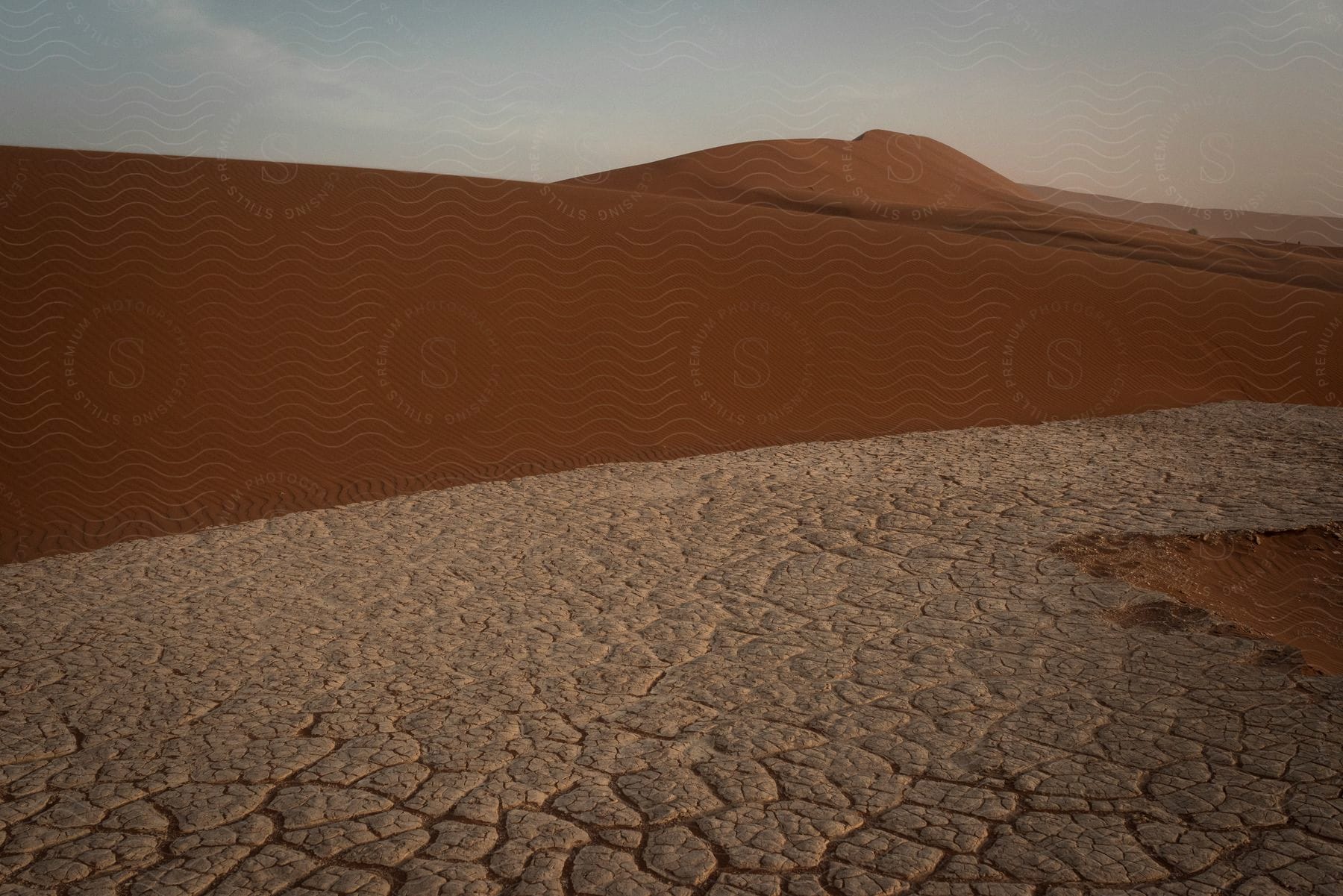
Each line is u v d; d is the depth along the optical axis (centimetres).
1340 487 867
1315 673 495
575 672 538
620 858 362
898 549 734
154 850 377
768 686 509
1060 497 862
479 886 347
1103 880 335
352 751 452
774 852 361
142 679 546
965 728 451
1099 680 495
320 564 755
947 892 333
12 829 396
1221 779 395
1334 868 334
